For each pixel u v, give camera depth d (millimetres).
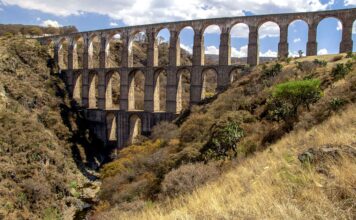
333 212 7258
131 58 91312
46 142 74125
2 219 48562
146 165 50500
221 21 76250
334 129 20172
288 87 37688
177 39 81875
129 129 87625
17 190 55938
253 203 9031
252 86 61094
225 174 22531
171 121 78375
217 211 9359
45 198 58438
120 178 50438
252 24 74000
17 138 67938
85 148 88188
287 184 10000
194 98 78625
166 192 28641
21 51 104125
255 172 15617
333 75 46469
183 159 40594
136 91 128125
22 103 84438
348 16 66000
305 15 69938
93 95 101188
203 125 53719
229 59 75688
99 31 96812
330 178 9445
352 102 30719
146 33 87000
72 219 55812
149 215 13148
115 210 31547
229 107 56625
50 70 106062
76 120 95000
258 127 39438
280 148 22031
